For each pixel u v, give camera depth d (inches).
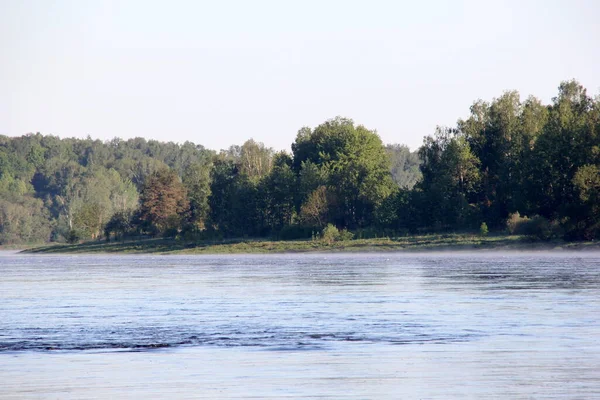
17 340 1847.9
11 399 1251.8
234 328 2020.2
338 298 2824.8
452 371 1425.9
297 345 1731.1
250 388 1309.1
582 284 3280.0
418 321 2100.1
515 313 2236.7
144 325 2107.5
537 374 1390.3
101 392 1294.3
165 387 1323.8
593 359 1518.2
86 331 1996.8
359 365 1493.6
